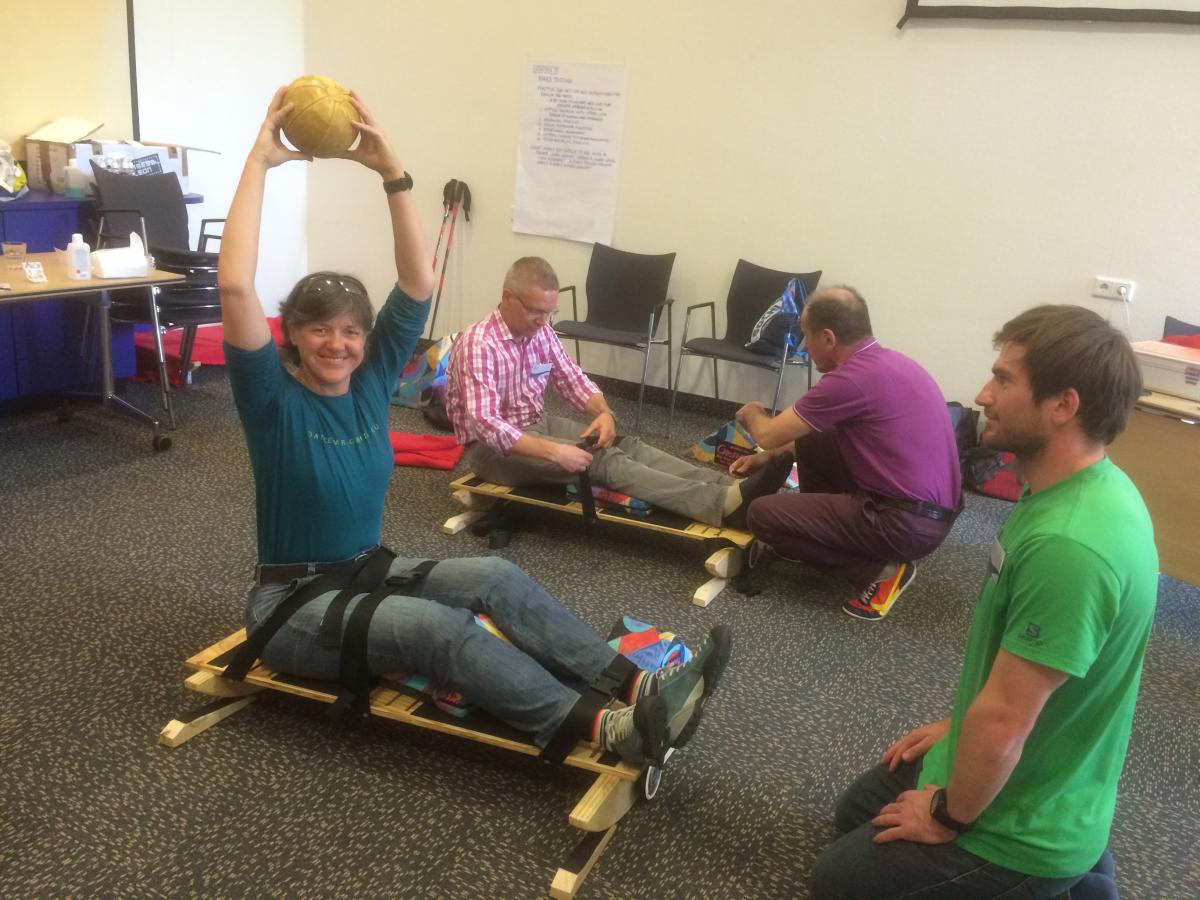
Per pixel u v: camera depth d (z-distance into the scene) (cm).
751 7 423
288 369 189
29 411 396
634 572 291
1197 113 358
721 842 179
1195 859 189
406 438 382
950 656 258
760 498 277
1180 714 243
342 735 201
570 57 467
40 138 412
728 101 439
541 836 176
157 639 233
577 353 505
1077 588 114
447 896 161
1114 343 119
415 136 519
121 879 159
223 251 165
